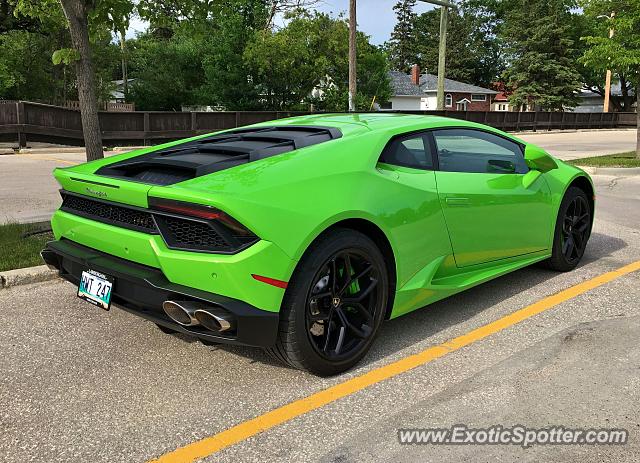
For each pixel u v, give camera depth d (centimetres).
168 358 340
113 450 248
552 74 5309
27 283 471
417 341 361
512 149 446
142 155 372
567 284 471
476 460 239
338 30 3070
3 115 1686
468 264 392
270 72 3022
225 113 2152
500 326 384
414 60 8694
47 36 2844
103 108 3350
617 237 645
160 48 3747
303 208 284
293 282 284
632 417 270
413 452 245
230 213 263
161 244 285
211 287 272
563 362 329
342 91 3180
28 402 290
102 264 311
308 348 293
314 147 321
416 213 341
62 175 345
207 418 274
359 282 322
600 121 3909
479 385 303
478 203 386
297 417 274
